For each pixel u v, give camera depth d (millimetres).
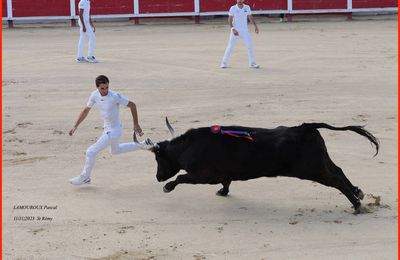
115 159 13445
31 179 12281
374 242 9203
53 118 16938
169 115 16969
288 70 22797
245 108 17547
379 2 36406
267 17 37906
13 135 15414
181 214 10500
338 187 10203
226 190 11203
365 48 27172
